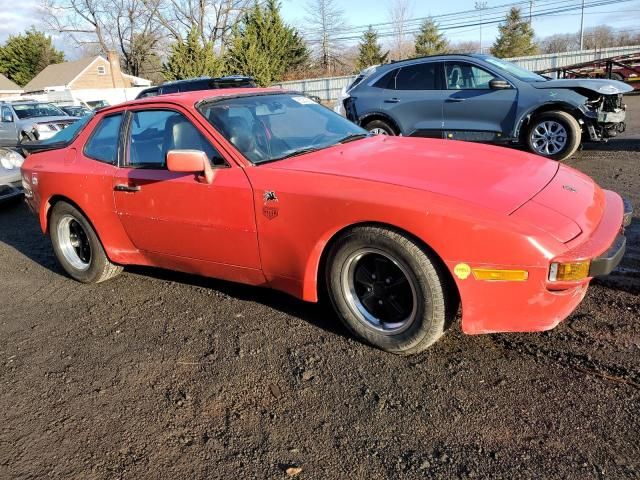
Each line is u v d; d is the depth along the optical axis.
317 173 3.06
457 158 3.28
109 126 4.09
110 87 51.72
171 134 3.62
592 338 2.98
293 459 2.30
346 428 2.46
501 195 2.71
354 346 3.12
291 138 3.68
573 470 2.10
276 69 38.38
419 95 8.48
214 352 3.20
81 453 2.45
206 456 2.36
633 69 15.43
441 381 2.73
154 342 3.39
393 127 8.84
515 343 3.00
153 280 4.41
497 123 8.02
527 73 8.29
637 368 2.68
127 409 2.74
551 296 2.54
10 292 4.48
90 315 3.88
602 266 2.55
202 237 3.47
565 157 7.80
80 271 4.46
